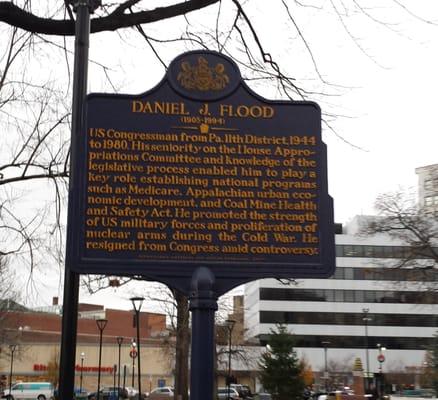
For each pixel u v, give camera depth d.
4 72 11.98
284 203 7.80
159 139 7.89
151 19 9.75
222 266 7.61
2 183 12.56
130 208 7.68
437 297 36.47
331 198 7.82
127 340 87.69
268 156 7.93
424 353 89.56
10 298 47.81
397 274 38.00
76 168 7.74
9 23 9.52
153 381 87.00
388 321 92.75
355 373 56.81
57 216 12.72
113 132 7.86
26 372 82.94
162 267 7.57
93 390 84.38
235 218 7.73
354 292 93.31
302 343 91.81
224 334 50.81
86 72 8.05
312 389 83.81
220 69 8.09
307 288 93.19
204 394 7.34
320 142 7.97
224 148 7.91
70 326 7.34
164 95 8.01
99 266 7.50
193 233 7.67
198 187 7.79
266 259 7.66
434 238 34.12
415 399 52.41
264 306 92.12
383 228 34.12
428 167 39.41
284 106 8.05
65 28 9.57
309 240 7.73
